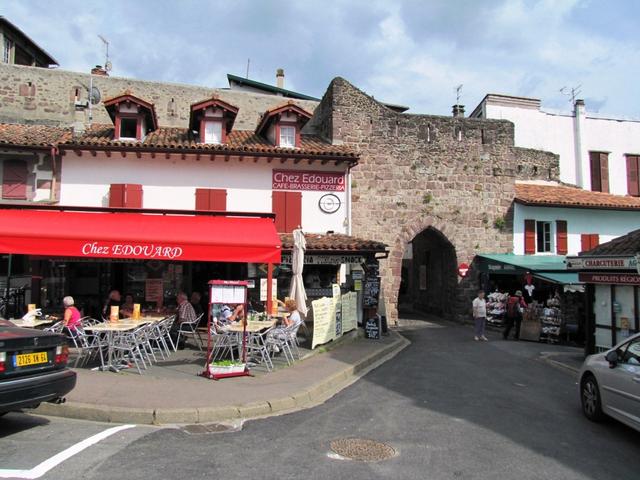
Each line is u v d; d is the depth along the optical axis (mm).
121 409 7109
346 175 19109
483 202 23141
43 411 7207
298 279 13172
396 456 5855
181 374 9680
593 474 5500
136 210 12930
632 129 30016
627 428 7363
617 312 12672
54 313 15078
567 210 24297
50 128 18547
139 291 16781
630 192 29453
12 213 11844
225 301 9828
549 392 9867
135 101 17594
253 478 5059
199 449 5918
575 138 29375
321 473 5246
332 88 21391
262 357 10945
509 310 18938
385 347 14711
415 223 22047
